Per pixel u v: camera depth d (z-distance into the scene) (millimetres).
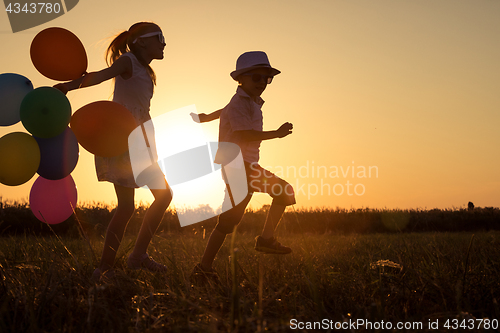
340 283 2023
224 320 1437
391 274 2094
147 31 2805
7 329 1332
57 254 2418
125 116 2418
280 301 1725
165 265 2787
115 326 1449
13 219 9359
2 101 2445
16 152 2217
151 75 2869
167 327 1444
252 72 2928
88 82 2475
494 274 2039
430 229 15250
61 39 2523
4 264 2098
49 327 1420
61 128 2277
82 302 1630
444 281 1856
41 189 2678
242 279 2262
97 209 11070
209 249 2715
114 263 2494
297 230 14078
